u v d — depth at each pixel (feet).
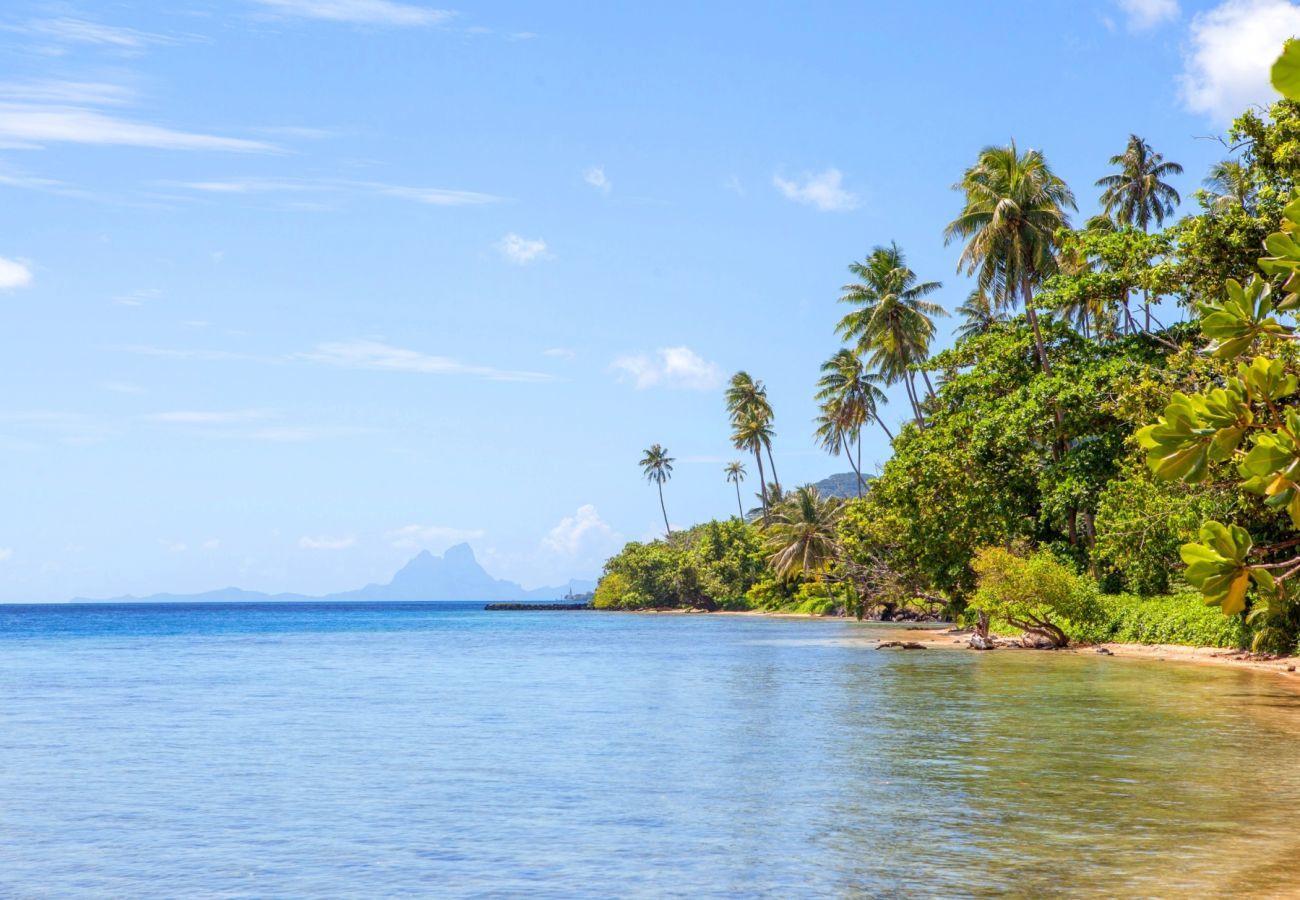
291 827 46.03
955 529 183.93
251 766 62.54
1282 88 11.81
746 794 51.78
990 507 179.52
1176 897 33.12
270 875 38.24
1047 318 184.24
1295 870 36.09
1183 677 111.65
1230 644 141.28
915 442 194.49
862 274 244.83
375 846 42.29
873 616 323.37
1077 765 58.08
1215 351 17.69
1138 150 223.10
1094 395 160.97
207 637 303.68
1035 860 37.99
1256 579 16.66
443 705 97.71
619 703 97.30
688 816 46.93
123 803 51.75
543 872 37.93
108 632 352.28
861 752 64.34
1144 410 127.34
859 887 35.09
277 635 317.83
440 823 46.42
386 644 244.63
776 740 70.18
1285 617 127.24
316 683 127.13
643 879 36.76
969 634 211.82
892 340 238.68
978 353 190.60
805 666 139.74
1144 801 48.21
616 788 54.03
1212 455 17.10
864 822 44.91
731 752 65.41
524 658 176.76
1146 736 68.80
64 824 47.11
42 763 64.39
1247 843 40.04
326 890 36.22
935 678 116.37
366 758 65.16
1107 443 162.30
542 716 87.30
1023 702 90.07
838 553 325.42
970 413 181.47
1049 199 189.98
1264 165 121.39
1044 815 45.52
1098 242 165.99
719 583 476.95
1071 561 172.76
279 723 84.23
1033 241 182.09
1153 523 133.28
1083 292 167.73
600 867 38.47
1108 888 34.22
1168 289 135.23
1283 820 44.09
